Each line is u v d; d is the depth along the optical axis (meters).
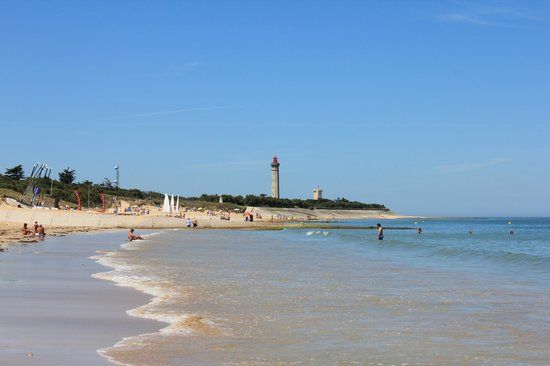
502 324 14.25
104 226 92.00
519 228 141.25
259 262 33.00
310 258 36.94
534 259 34.78
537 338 12.70
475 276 25.84
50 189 151.25
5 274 23.88
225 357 10.77
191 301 17.52
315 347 11.72
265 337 12.59
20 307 15.76
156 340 12.08
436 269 29.50
